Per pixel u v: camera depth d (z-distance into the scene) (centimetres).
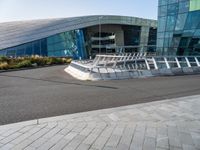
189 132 433
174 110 590
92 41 7131
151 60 1722
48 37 4622
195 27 2578
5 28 5131
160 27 3067
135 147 368
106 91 908
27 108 636
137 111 582
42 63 3080
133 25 6931
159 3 3064
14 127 463
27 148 363
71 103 696
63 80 1323
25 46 4284
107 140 396
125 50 6700
